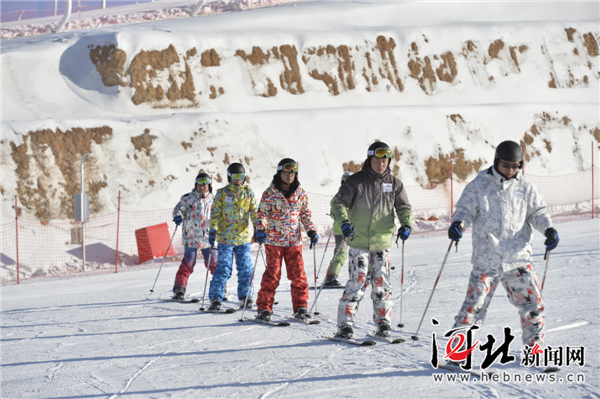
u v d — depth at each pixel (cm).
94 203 2661
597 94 4488
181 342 799
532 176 3597
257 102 3591
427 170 3428
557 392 510
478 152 3616
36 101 3203
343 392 534
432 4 5212
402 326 823
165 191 2798
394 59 4138
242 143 3097
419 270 1438
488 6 5312
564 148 3822
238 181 1071
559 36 4675
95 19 5503
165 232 2356
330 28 4569
